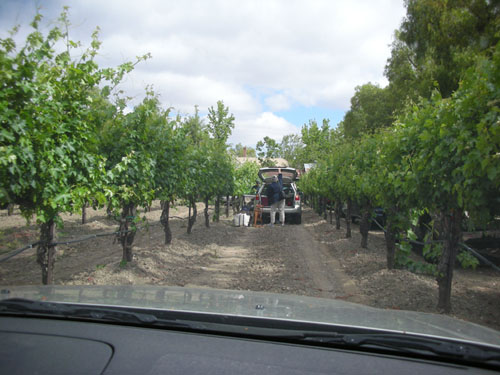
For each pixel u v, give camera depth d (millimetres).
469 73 4570
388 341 1774
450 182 4910
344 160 12711
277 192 16781
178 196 11500
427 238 7125
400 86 21672
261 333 1886
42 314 2088
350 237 12266
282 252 10320
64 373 1534
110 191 5770
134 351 1712
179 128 9078
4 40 3939
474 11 18484
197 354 1698
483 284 7012
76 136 5008
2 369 1557
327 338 1826
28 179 4305
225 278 7516
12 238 11117
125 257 7617
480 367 1684
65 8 4754
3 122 3867
